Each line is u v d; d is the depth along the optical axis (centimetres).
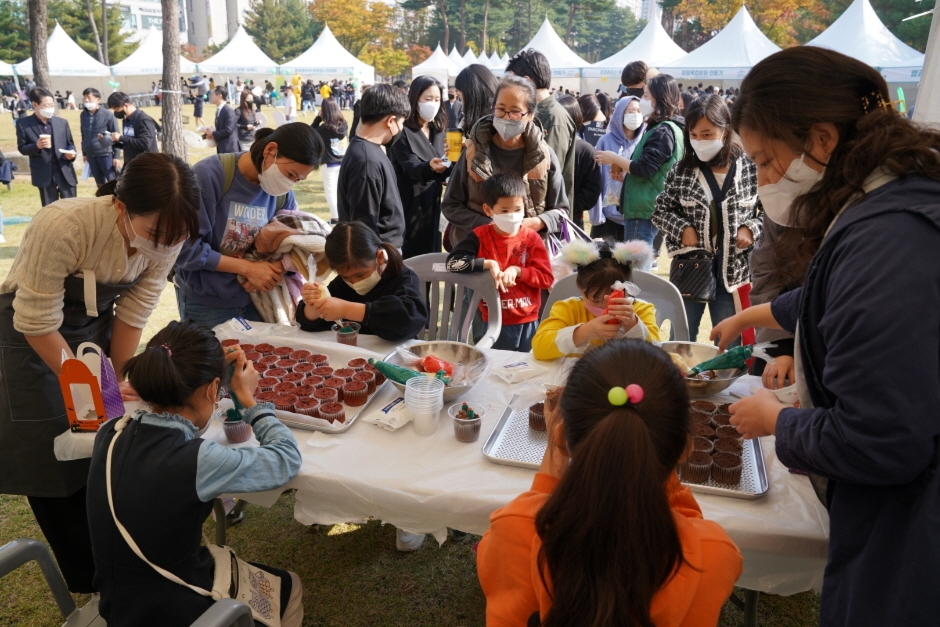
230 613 119
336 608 210
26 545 138
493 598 107
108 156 768
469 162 315
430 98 387
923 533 91
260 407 157
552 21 6038
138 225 163
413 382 172
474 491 141
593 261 203
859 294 89
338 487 147
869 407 88
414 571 226
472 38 5709
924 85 291
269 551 236
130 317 194
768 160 108
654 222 307
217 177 234
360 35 5250
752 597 153
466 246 275
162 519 133
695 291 293
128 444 137
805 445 100
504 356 215
